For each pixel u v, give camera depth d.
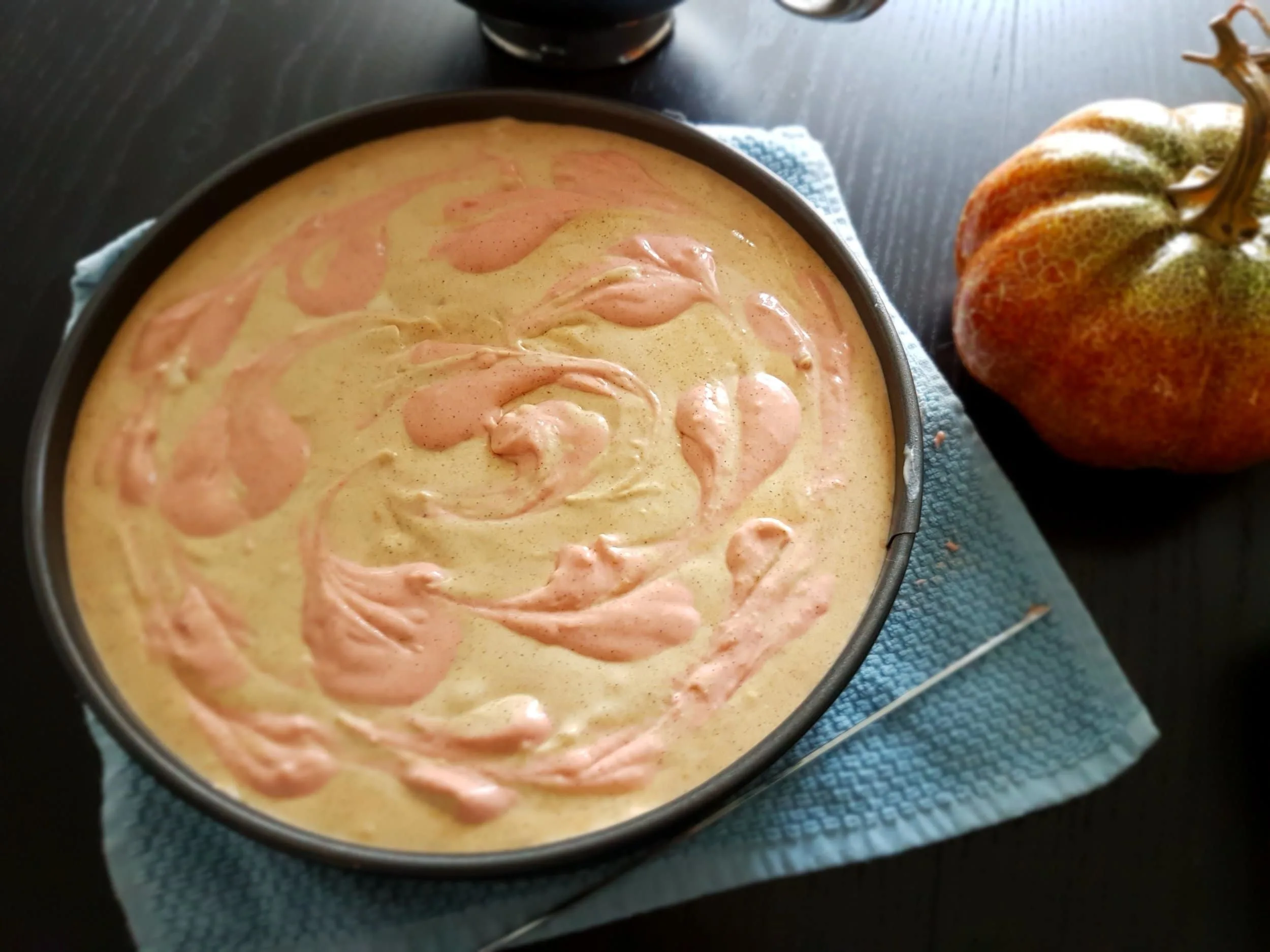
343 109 0.40
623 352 0.33
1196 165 0.32
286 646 0.29
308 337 0.33
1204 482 0.36
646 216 0.35
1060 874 0.31
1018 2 0.44
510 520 0.30
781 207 0.34
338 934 0.28
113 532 0.30
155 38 0.41
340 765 0.27
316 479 0.31
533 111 0.36
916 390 0.31
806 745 0.31
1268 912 0.31
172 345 0.32
